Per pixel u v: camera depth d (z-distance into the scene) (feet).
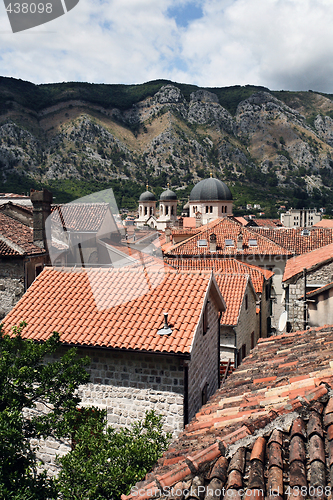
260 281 95.86
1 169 562.25
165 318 38.34
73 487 25.66
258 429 16.78
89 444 28.19
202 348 44.86
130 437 29.14
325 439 15.51
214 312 52.60
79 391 41.24
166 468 16.76
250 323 86.38
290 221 419.13
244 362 34.30
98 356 40.52
